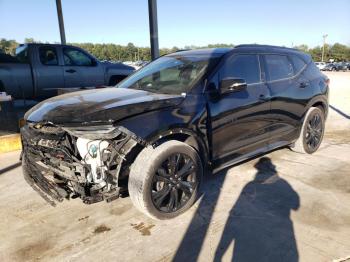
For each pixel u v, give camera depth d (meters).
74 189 3.22
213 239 3.10
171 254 2.90
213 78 3.90
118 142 3.06
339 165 4.99
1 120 6.17
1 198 4.09
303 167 4.91
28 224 3.47
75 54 9.05
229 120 3.97
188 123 3.48
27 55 8.34
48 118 3.25
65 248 3.04
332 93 15.85
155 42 8.16
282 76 4.87
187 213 3.59
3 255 2.96
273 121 4.66
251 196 3.96
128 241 3.12
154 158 3.19
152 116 3.23
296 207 3.68
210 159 3.89
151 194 3.24
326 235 3.13
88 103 3.40
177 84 3.89
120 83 4.70
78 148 3.19
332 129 7.54
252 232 3.20
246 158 4.39
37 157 3.54
